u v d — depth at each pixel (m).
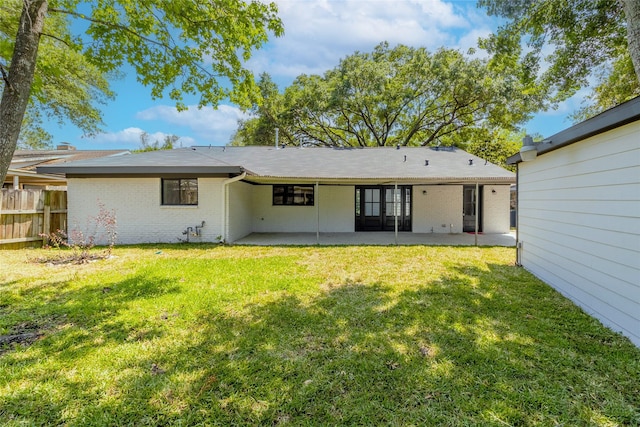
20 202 7.64
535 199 5.25
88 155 16.61
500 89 15.05
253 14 4.79
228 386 2.21
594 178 3.49
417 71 17.47
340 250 7.79
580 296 3.78
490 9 6.39
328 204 12.20
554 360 2.51
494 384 2.20
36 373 2.33
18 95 3.12
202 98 5.62
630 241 2.90
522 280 4.93
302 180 9.16
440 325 3.21
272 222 12.19
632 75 7.83
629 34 3.01
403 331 3.07
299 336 2.97
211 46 5.12
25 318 3.32
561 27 6.43
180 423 1.87
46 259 6.32
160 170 8.16
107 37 4.81
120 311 3.54
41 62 4.77
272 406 2.01
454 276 5.18
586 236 3.65
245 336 2.96
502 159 19.81
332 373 2.37
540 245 5.03
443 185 11.95
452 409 1.97
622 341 2.84
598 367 2.40
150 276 5.02
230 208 9.09
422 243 9.05
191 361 2.52
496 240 9.68
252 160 11.16
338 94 17.78
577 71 7.38
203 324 3.23
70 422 1.86
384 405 2.01
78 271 5.36
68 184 8.69
